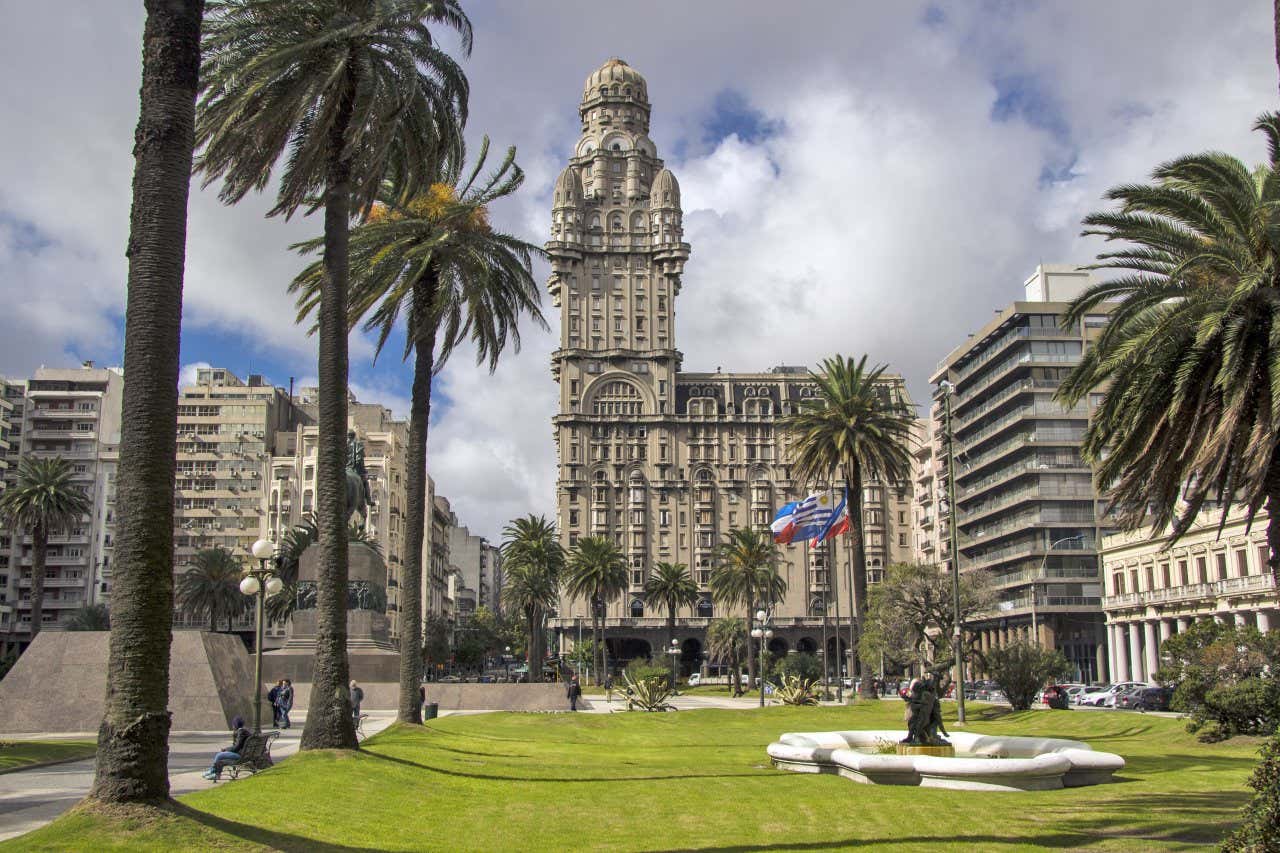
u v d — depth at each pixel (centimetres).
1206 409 2511
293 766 2247
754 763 3012
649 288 17488
